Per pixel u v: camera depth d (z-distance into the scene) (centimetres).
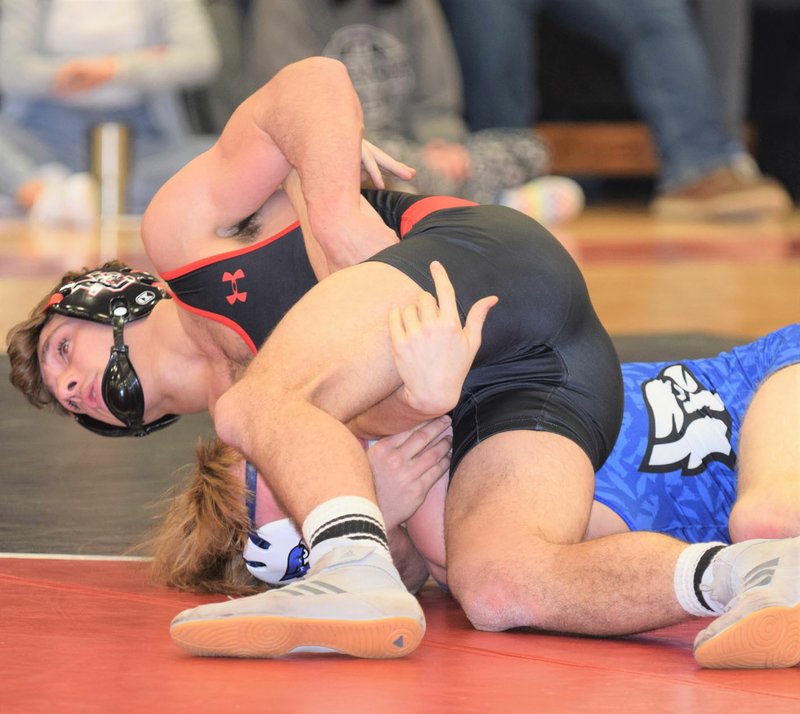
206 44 2095
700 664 455
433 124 2122
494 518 520
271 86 607
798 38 2980
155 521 679
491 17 2389
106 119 2192
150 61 2058
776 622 441
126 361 648
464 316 539
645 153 2883
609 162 2888
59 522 678
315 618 452
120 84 2078
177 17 2083
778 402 571
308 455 479
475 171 2236
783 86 3009
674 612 473
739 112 2594
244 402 503
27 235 2009
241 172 601
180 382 645
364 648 457
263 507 560
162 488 748
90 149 2142
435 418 573
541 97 2902
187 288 611
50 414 941
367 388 508
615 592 480
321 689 430
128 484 757
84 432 891
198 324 620
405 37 2117
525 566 499
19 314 1280
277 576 566
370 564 464
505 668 458
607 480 588
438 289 508
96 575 589
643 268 1744
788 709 414
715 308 1397
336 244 568
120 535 656
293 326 518
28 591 559
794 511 516
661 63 2464
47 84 2067
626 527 585
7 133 2181
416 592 608
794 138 3019
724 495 607
